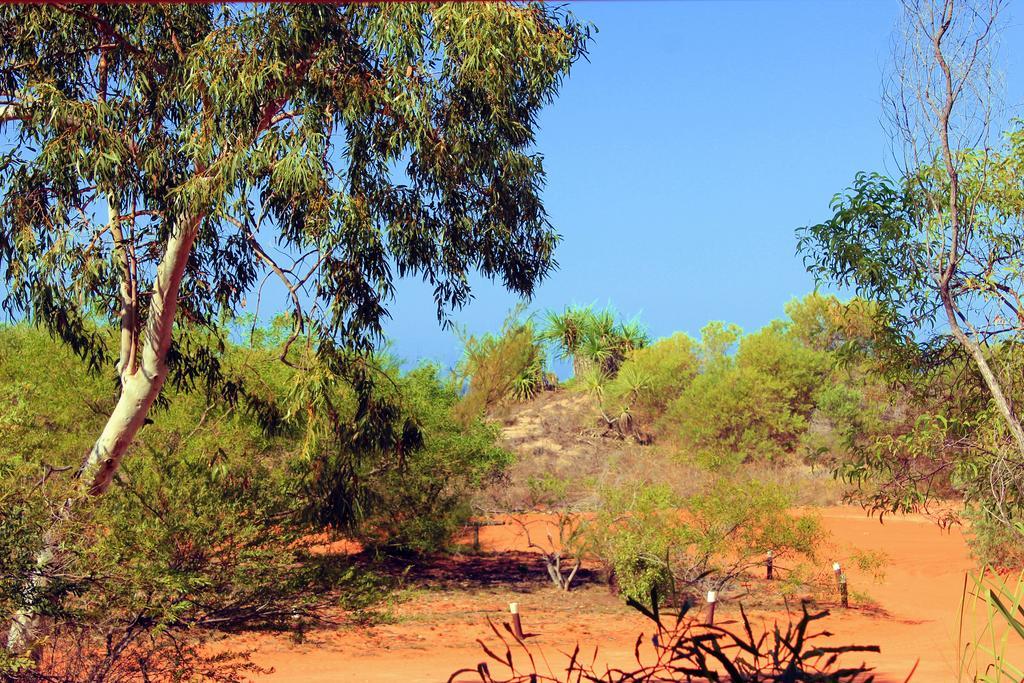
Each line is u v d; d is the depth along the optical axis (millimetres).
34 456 7684
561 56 11570
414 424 14922
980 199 8742
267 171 11258
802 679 1345
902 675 8273
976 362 8961
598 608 16219
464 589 18297
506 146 11906
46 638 6859
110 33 11641
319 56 10828
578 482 26391
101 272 11570
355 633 13141
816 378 37156
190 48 11109
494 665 10867
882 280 8922
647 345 41969
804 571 17297
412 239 12250
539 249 12883
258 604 8680
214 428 14195
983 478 8977
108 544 7754
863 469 9938
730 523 16250
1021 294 8641
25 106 11219
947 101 8445
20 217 11320
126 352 12227
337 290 12453
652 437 38344
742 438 35500
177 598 7840
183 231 11453
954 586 17438
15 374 16078
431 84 11453
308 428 13023
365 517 17766
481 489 22781
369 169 11898
